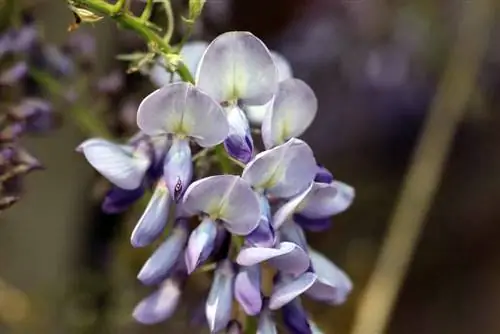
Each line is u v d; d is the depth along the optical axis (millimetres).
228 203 489
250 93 495
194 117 488
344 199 507
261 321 503
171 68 498
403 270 694
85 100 617
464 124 859
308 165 491
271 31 737
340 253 782
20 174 560
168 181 489
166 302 509
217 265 499
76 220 673
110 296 666
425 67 827
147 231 491
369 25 806
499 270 853
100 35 624
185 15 586
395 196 818
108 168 499
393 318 833
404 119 831
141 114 488
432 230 859
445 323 833
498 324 830
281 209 493
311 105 501
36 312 670
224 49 490
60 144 671
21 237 681
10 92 591
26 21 597
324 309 731
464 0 764
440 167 715
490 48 821
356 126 827
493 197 864
